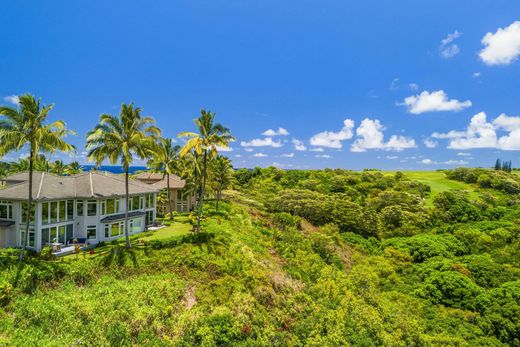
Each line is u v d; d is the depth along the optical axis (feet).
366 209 225.35
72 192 115.85
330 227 197.16
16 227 104.47
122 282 86.17
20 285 77.25
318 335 84.02
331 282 115.24
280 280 107.96
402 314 102.58
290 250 142.61
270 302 93.76
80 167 256.52
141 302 79.05
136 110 107.96
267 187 307.58
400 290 127.03
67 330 67.56
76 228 116.88
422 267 144.25
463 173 355.77
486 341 94.27
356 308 99.76
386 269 145.18
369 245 185.57
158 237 121.49
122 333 69.26
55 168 232.12
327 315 92.73
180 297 86.48
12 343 61.57
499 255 160.35
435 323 102.89
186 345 71.87
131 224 132.05
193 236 115.55
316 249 152.66
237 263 106.63
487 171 351.46
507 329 98.58
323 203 218.79
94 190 119.96
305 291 107.96
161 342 71.31
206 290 90.99
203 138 129.70
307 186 303.27
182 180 210.38
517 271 136.36
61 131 94.02
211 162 183.83
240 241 126.93
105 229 120.98
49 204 106.63
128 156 102.94
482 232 192.44
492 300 111.96
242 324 80.02
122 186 135.23
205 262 103.50
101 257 94.58
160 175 207.41
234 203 215.10
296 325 88.17
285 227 179.63
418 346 88.74
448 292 120.47
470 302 114.11
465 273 135.03
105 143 104.06
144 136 108.99
